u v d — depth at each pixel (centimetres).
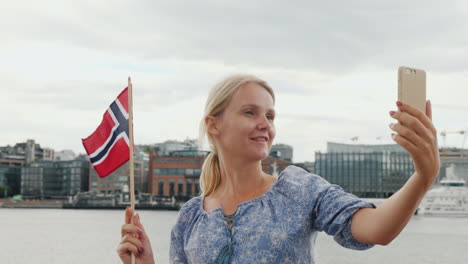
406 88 226
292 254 264
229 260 274
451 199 11794
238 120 289
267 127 291
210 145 316
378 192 14112
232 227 281
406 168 14325
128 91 389
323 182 275
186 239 310
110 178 18050
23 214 14775
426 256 5191
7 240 6644
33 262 4766
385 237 231
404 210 223
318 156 14562
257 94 291
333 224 253
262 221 272
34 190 19412
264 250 265
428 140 211
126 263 322
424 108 229
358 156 14288
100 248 5791
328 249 5538
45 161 19638
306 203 269
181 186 16300
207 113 302
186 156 16388
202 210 307
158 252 5188
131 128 380
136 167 18662
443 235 7662
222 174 312
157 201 16262
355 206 246
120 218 12669
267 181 296
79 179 19338
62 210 17662
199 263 286
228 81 296
